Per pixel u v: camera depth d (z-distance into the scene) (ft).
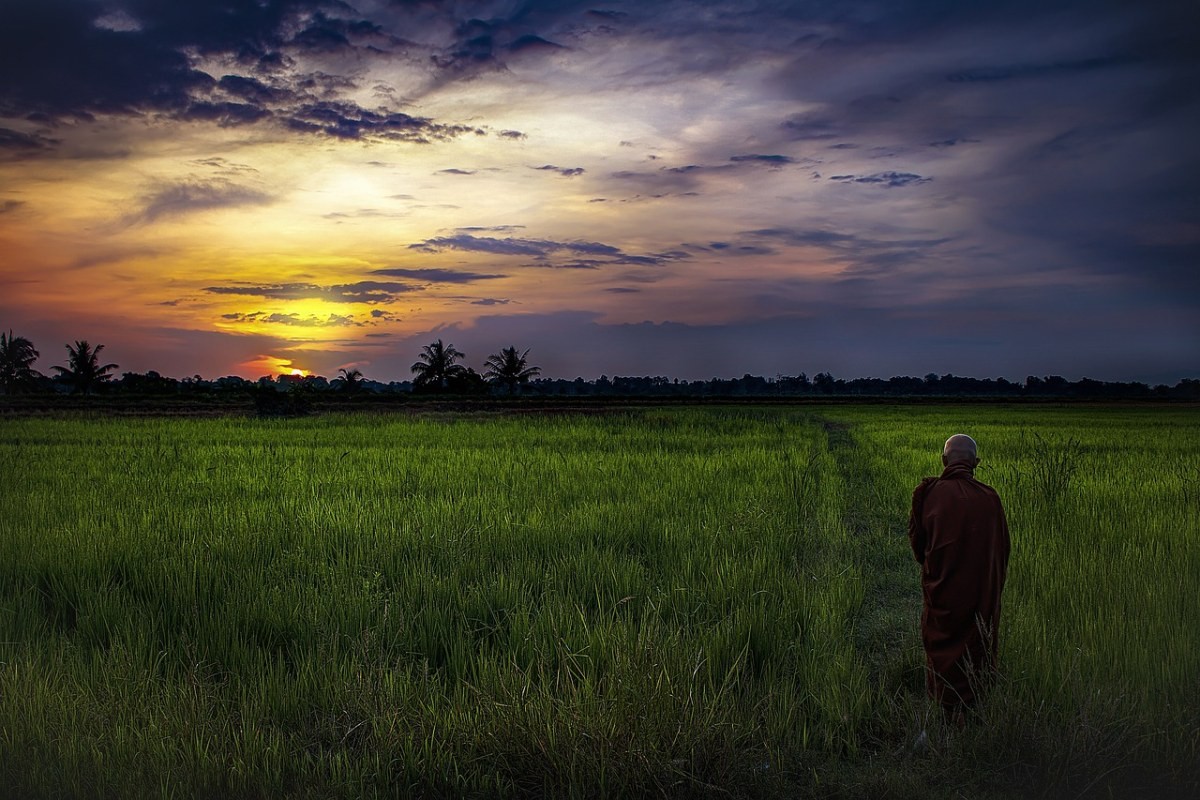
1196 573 21.90
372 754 12.82
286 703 14.28
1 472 43.70
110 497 36.01
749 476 44.11
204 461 51.42
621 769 11.94
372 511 30.78
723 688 13.88
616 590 20.39
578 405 182.29
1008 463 50.70
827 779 12.42
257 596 19.61
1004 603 19.26
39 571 22.39
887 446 71.31
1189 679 14.15
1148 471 47.03
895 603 22.61
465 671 15.58
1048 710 13.43
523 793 12.26
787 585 21.12
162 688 14.74
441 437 76.43
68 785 11.60
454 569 21.97
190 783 11.72
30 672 14.55
